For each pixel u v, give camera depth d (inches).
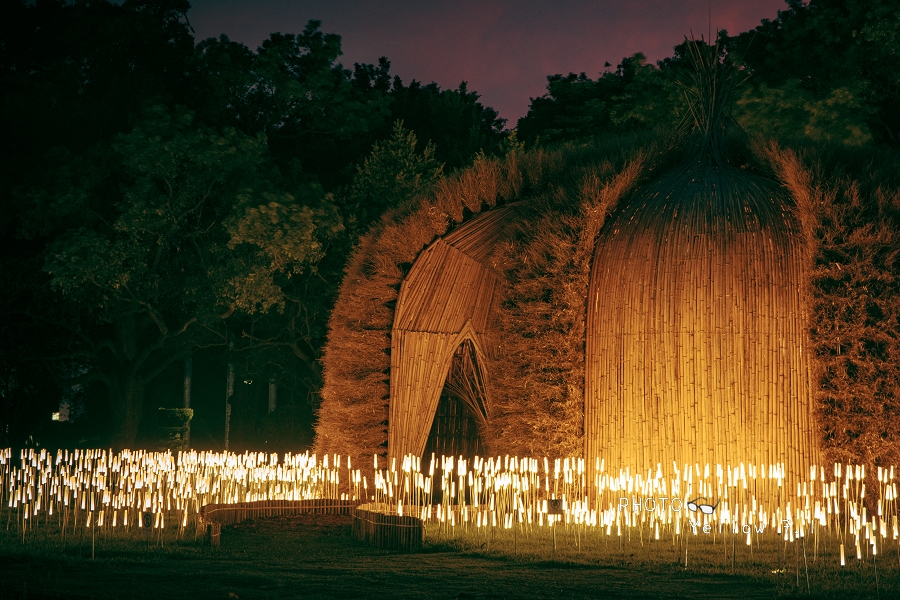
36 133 989.2
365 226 1031.6
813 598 317.1
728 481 491.8
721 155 597.9
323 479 637.9
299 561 398.9
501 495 538.3
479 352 654.5
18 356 1042.1
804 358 506.9
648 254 541.0
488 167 627.8
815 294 510.0
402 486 610.2
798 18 1266.0
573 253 557.6
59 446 1300.4
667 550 424.5
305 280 1032.8
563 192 582.2
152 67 1027.9
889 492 481.4
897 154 583.8
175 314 1098.7
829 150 567.8
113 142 895.1
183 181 935.7
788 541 444.5
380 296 631.8
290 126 1188.5
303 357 1067.3
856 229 508.7
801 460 498.3
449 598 316.2
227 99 1061.1
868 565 379.6
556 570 375.6
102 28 1004.6
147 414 1443.2
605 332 546.9
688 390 517.7
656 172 605.3
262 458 669.9
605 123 1400.1
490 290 658.2
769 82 1266.0
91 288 940.6
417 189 1047.6
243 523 535.5
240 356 1139.3
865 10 1192.2
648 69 1223.5
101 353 1186.0
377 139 1347.2
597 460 530.0
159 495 581.0
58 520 510.0
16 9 1059.9
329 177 1230.3
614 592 328.8
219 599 307.6
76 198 880.3
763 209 539.2
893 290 506.6
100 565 381.7
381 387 629.6
